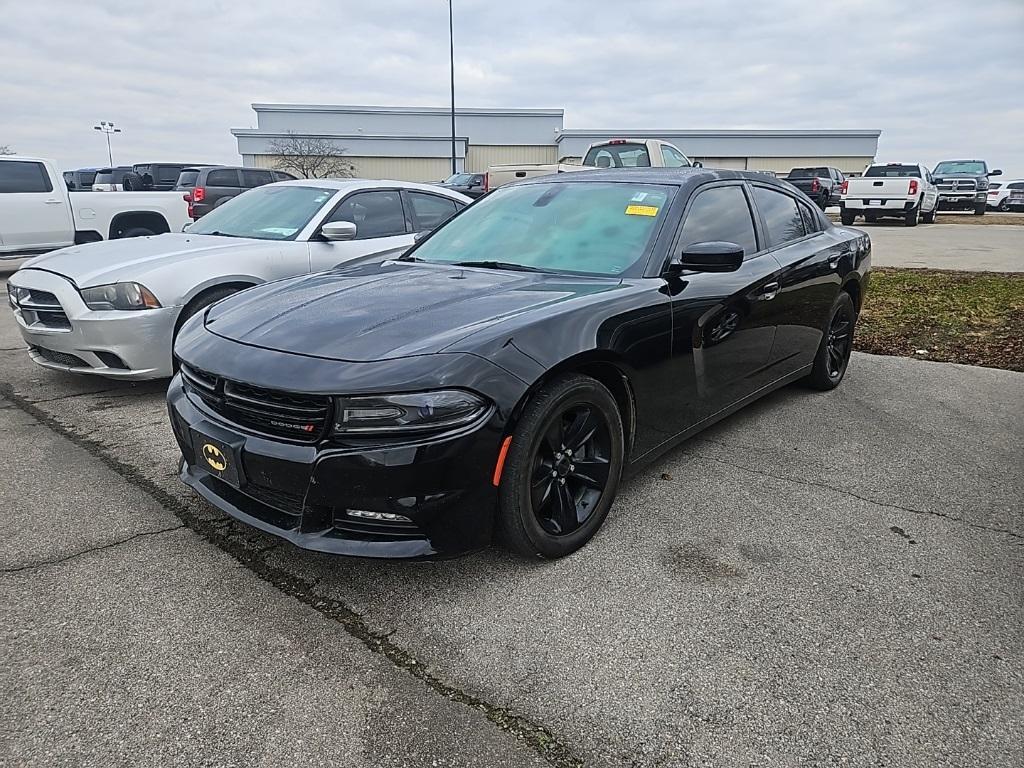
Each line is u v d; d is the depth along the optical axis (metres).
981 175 28.67
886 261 12.13
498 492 2.45
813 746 1.84
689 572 2.67
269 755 1.79
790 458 3.78
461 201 6.74
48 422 4.26
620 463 2.95
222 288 4.90
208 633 2.27
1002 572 2.69
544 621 2.36
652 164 11.85
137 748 1.80
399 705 1.97
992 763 1.79
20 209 10.70
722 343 3.46
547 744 1.84
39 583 2.54
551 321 2.59
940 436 4.11
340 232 5.18
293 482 2.34
